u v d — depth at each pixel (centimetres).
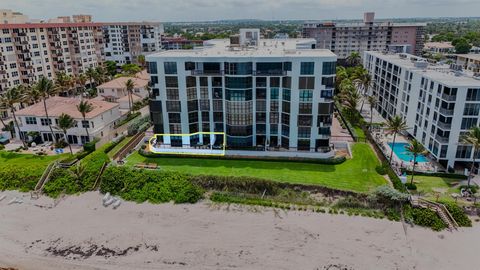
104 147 6306
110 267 3616
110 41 17375
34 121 6812
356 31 16350
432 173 5162
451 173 5138
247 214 4494
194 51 6550
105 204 4766
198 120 6138
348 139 6775
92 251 3866
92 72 11475
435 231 4056
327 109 5647
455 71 6419
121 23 17750
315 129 5812
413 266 3538
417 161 5706
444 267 3519
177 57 5656
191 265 3622
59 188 5166
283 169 5503
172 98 5925
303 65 5422
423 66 7012
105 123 7162
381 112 8919
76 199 4959
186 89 5850
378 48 16475
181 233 4138
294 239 3978
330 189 4838
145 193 4953
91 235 4138
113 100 9662
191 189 4928
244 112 5809
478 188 4706
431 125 5728
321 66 5388
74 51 12425
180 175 5228
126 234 4141
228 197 4878
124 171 5291
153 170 5359
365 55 10944
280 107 5847
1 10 11812
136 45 17462
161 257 3744
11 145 6756
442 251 3734
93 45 13688
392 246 3831
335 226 4200
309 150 5966
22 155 6197
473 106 5038
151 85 5916
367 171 5388
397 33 16138
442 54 15988
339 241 3928
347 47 16662
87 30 13225
